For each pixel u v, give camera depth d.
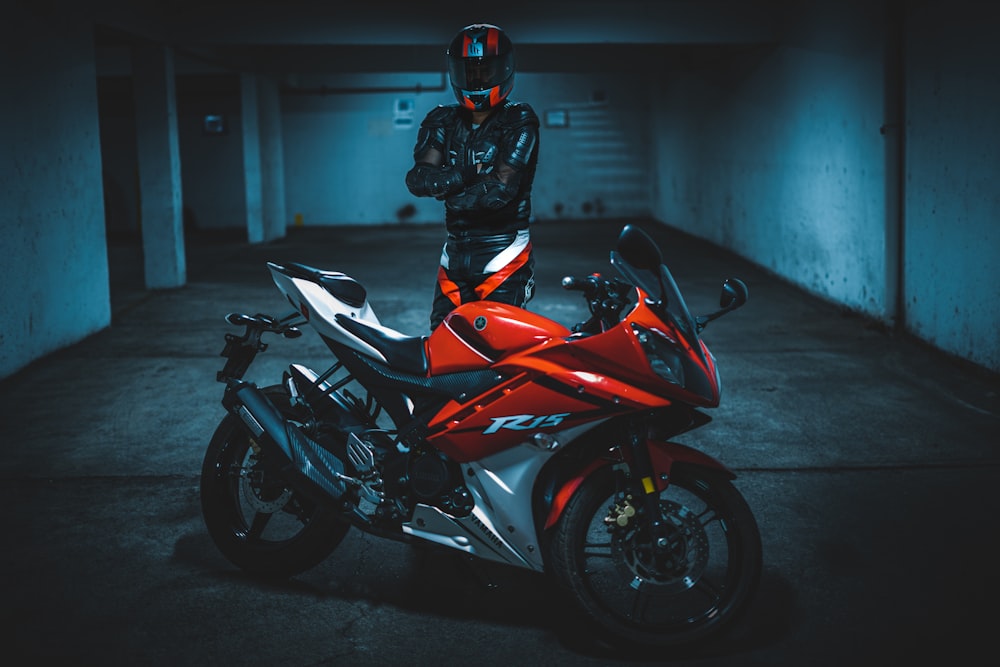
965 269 6.36
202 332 7.74
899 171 7.48
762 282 10.29
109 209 17.38
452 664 2.78
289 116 17.64
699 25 10.20
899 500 4.03
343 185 17.84
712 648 2.87
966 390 5.75
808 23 9.34
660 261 2.66
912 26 7.17
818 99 9.16
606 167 17.91
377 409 3.35
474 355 2.87
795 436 4.90
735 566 2.79
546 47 13.01
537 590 3.27
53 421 5.23
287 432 3.09
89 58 7.79
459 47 3.60
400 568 3.42
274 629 2.98
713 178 13.53
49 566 3.41
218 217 17.83
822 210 9.13
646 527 2.76
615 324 2.85
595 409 2.73
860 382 5.96
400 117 17.61
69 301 7.28
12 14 6.41
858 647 2.85
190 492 4.16
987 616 3.03
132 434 4.98
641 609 2.97
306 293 3.05
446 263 3.98
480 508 2.89
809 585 3.26
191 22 9.99
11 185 6.37
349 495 3.02
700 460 2.78
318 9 10.07
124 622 3.01
